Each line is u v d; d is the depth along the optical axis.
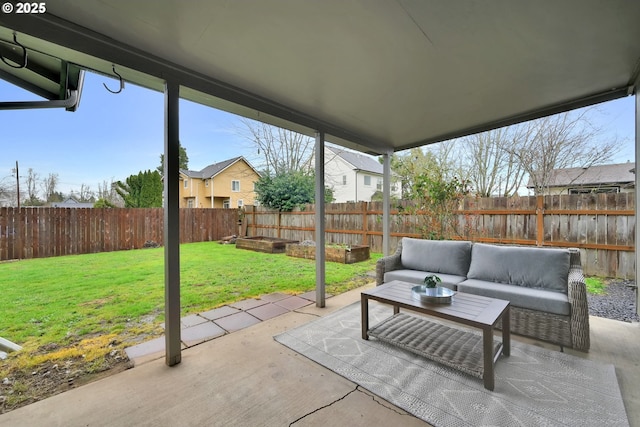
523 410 1.71
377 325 2.81
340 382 2.04
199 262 6.55
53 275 5.21
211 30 1.88
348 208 7.93
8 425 1.62
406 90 2.89
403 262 3.89
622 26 1.91
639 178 3.04
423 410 1.74
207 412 1.75
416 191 6.27
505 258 3.09
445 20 1.83
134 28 1.85
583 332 2.36
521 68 2.48
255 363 2.29
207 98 2.68
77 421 1.66
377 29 1.91
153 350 2.51
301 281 4.89
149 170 14.62
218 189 18.25
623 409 1.70
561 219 4.88
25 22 1.64
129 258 7.05
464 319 2.00
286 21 1.81
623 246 4.41
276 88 2.81
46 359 2.36
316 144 3.72
